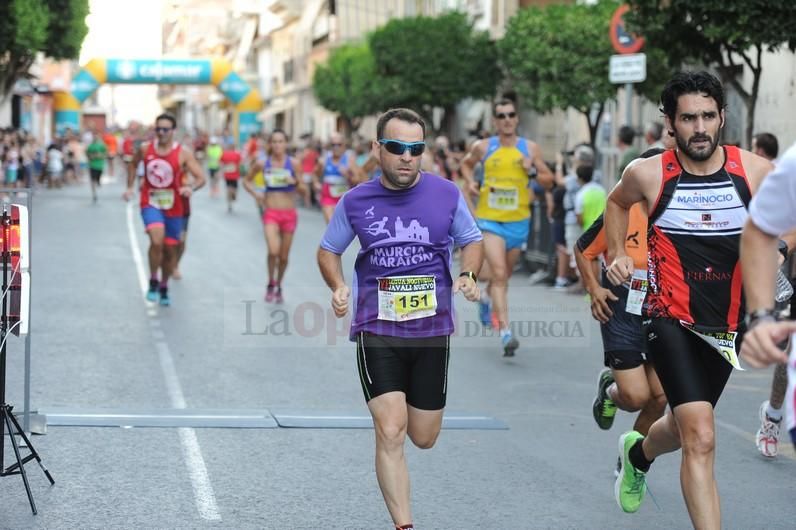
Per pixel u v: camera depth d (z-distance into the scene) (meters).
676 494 6.95
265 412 8.84
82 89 51.75
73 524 6.04
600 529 6.21
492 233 11.72
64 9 37.31
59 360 10.79
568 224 16.86
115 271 18.42
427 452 7.80
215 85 52.03
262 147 43.56
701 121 5.27
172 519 6.18
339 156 21.47
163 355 11.19
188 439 7.92
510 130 11.70
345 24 51.56
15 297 6.54
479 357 11.67
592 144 25.95
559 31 25.61
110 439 7.86
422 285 5.64
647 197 5.49
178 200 14.50
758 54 14.93
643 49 18.75
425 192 5.67
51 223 28.02
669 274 5.43
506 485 7.02
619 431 8.53
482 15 40.19
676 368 5.38
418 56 34.62
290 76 59.31
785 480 7.27
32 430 7.79
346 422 8.54
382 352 5.63
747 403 9.71
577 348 12.25
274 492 6.74
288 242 14.91
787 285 6.36
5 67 38.12
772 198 3.91
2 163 38.19
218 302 14.98
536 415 9.03
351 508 6.46
